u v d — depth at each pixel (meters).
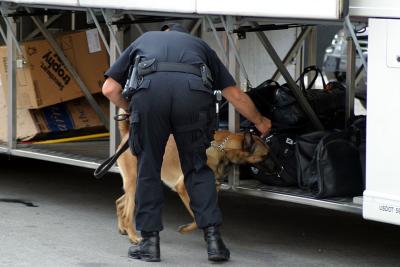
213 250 8.12
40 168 13.39
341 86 10.33
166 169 8.74
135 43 8.07
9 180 12.46
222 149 8.48
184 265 8.20
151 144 7.97
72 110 11.65
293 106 9.20
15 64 10.85
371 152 7.43
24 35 11.42
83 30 11.49
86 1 9.32
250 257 8.59
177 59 7.85
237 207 10.96
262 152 8.48
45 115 11.41
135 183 8.88
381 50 7.25
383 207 7.38
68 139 11.45
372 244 9.24
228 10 7.98
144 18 9.99
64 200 11.20
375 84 7.33
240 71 8.66
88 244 8.95
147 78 7.77
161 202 8.21
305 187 8.45
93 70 11.43
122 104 8.34
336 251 8.93
